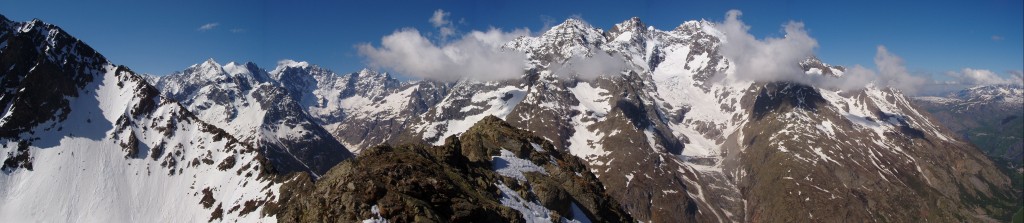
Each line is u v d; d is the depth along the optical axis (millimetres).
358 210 84875
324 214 87625
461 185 109000
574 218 128750
